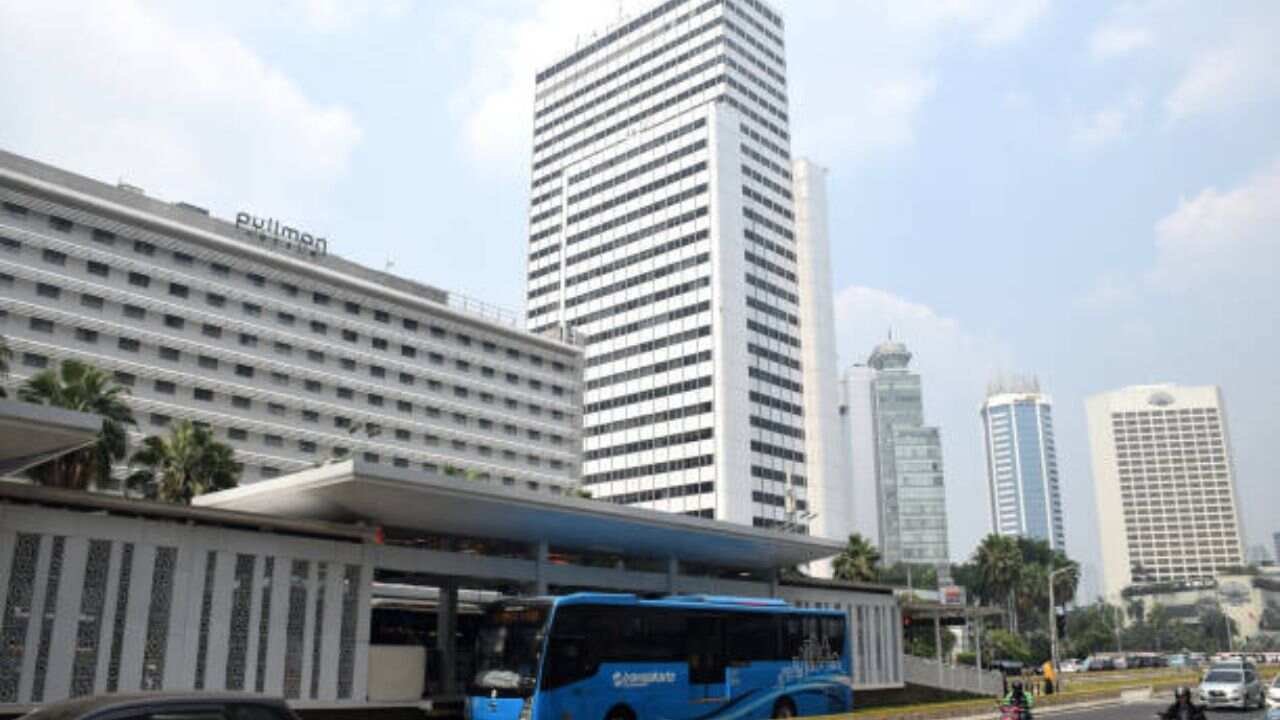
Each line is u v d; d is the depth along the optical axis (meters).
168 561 25.86
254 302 81.50
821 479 146.62
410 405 93.62
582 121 167.12
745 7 156.75
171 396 74.56
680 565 46.47
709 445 131.25
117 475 68.94
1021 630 132.00
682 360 137.50
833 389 153.75
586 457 145.38
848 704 32.00
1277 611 191.38
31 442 21.39
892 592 52.31
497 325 104.62
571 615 24.48
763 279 143.75
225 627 26.50
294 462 81.62
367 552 30.20
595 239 154.88
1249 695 37.09
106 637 24.25
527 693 23.39
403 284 100.69
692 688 26.75
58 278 68.62
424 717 29.80
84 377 44.88
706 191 141.50
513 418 104.06
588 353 149.88
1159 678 59.09
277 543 28.08
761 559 45.06
